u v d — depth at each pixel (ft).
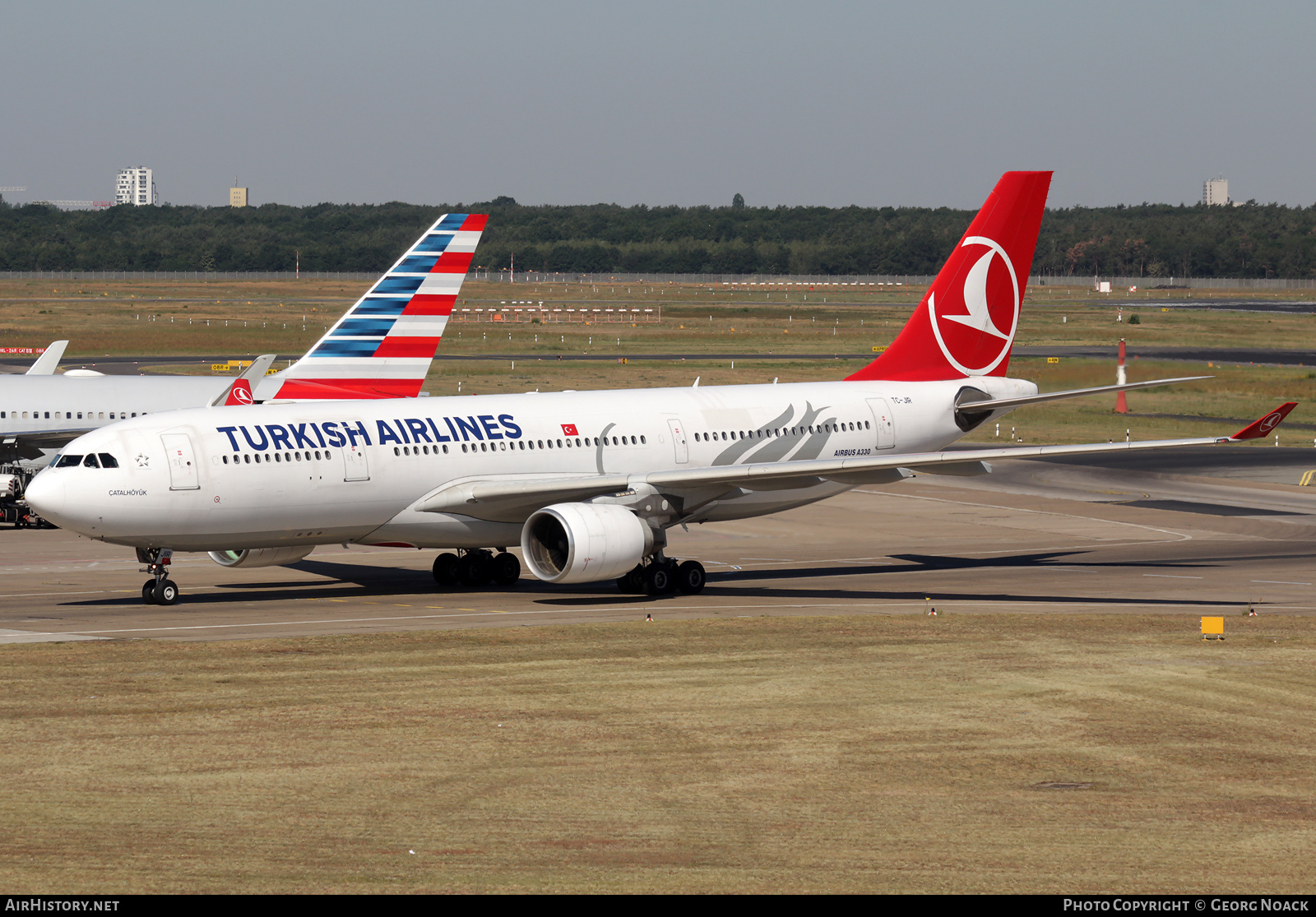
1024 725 173.68
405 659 211.61
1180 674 204.64
